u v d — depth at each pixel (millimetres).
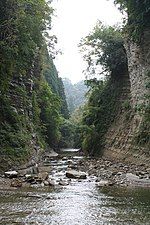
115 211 10461
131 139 30984
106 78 45375
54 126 60094
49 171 23484
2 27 21703
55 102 60250
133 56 31703
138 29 28141
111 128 39625
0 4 21406
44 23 25188
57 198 12664
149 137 26328
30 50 24797
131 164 27578
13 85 27953
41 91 53375
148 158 25312
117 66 40938
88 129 43219
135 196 13320
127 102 35219
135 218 9539
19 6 21719
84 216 9758
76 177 19422
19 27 22375
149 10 25594
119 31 41156
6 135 22906
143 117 28125
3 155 20922
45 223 8820
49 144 59812
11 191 13992
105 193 14070
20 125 26859
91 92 50375
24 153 24047
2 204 11156
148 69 27578
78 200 12312
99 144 42344
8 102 25656
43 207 10852
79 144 73500
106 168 25781
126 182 17594
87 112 46531
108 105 42844
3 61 22484
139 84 30344
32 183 16578
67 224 8766
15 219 9141
